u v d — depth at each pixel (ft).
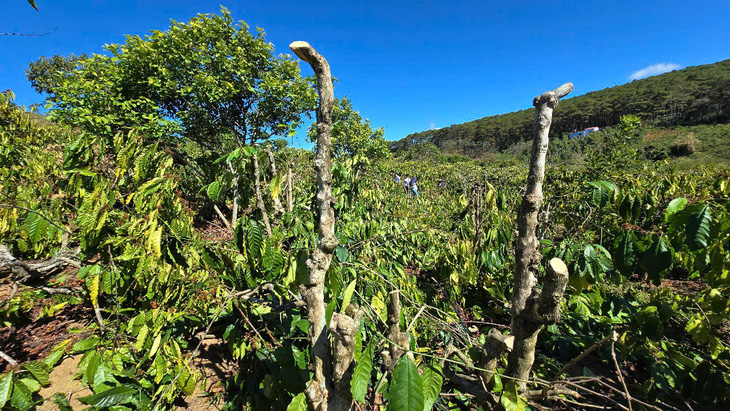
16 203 8.58
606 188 5.00
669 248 4.40
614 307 7.24
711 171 20.13
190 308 5.83
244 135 20.58
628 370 7.77
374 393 4.10
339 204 9.34
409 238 10.03
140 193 5.01
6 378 3.60
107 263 5.85
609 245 7.22
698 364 6.00
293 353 5.66
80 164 5.59
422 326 6.19
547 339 8.40
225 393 6.96
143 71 17.37
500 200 8.07
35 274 8.66
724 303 5.42
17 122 20.95
